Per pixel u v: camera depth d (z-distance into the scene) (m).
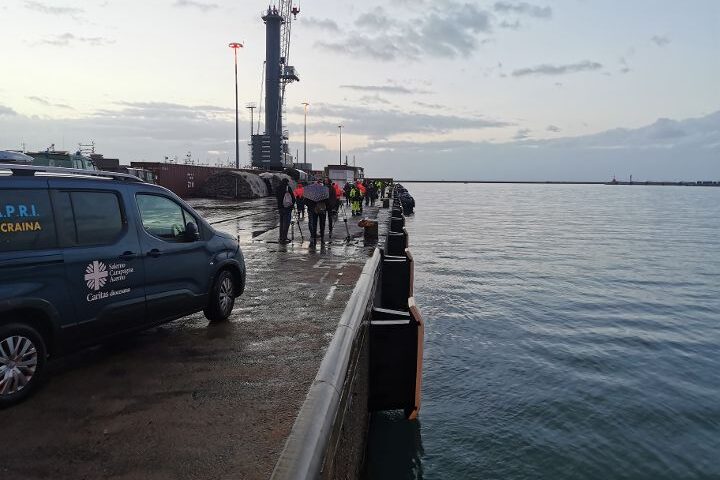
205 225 6.63
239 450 3.58
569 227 53.88
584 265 26.72
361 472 5.96
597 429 7.87
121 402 4.34
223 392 4.59
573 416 8.30
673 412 8.55
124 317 5.18
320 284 9.57
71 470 3.30
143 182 5.74
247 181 39.72
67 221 4.66
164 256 5.70
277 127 101.12
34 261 4.29
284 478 2.39
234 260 7.04
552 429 7.82
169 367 5.20
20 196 4.31
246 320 7.05
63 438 3.71
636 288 20.81
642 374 10.42
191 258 6.16
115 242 5.11
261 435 3.80
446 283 20.09
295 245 15.34
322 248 14.70
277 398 4.48
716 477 6.65
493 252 31.11
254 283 9.63
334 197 15.52
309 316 7.28
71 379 4.84
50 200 4.55
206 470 3.32
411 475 6.50
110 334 5.07
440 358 11.01
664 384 9.87
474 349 11.72
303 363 5.37
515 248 33.59
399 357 6.95
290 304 8.00
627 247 36.12
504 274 22.81
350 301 5.99
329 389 3.53
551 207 101.75
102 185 5.12
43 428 3.85
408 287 12.66
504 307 16.27
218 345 5.93
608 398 9.07
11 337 4.14
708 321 15.34
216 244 6.71
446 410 8.41
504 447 7.25
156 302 5.58
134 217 5.42
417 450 7.10
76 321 4.65
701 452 7.25
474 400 8.84
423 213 71.69
